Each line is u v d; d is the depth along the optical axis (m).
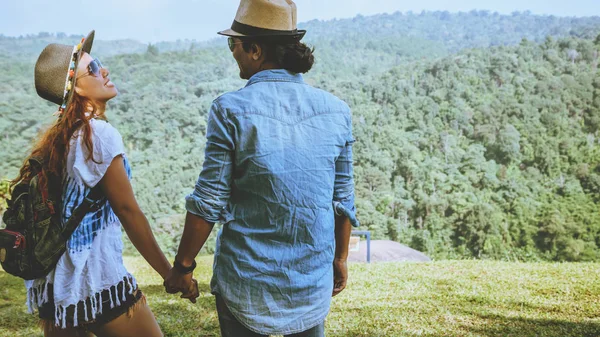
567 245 62.62
